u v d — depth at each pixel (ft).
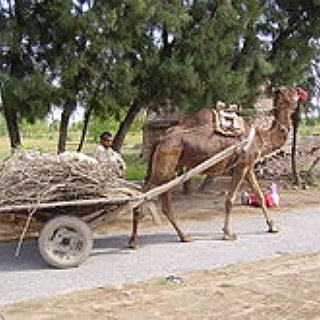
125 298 25.43
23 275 29.66
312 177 71.51
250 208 50.21
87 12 37.50
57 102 39.96
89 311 23.80
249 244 35.96
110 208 32.30
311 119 68.18
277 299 24.88
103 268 30.60
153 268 30.40
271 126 39.47
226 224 37.45
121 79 40.01
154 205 34.83
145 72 42.37
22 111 40.27
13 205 30.25
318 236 38.34
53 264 30.53
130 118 48.70
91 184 31.27
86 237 30.89
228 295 25.52
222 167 37.06
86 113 44.01
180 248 34.96
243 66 47.75
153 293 26.07
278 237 38.04
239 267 30.37
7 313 23.82
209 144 36.17
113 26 38.04
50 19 39.42
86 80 39.96
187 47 43.27
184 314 23.13
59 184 30.68
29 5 40.16
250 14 46.21
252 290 26.20
